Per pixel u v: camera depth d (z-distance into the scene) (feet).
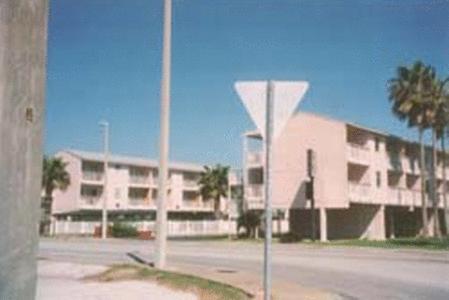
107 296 39.04
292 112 20.16
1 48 7.29
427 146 188.14
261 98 20.22
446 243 122.21
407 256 83.20
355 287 46.55
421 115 160.76
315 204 149.07
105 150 158.40
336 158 148.15
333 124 149.18
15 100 7.48
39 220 7.88
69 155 226.58
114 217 215.51
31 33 7.85
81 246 114.11
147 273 52.08
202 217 264.31
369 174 159.53
